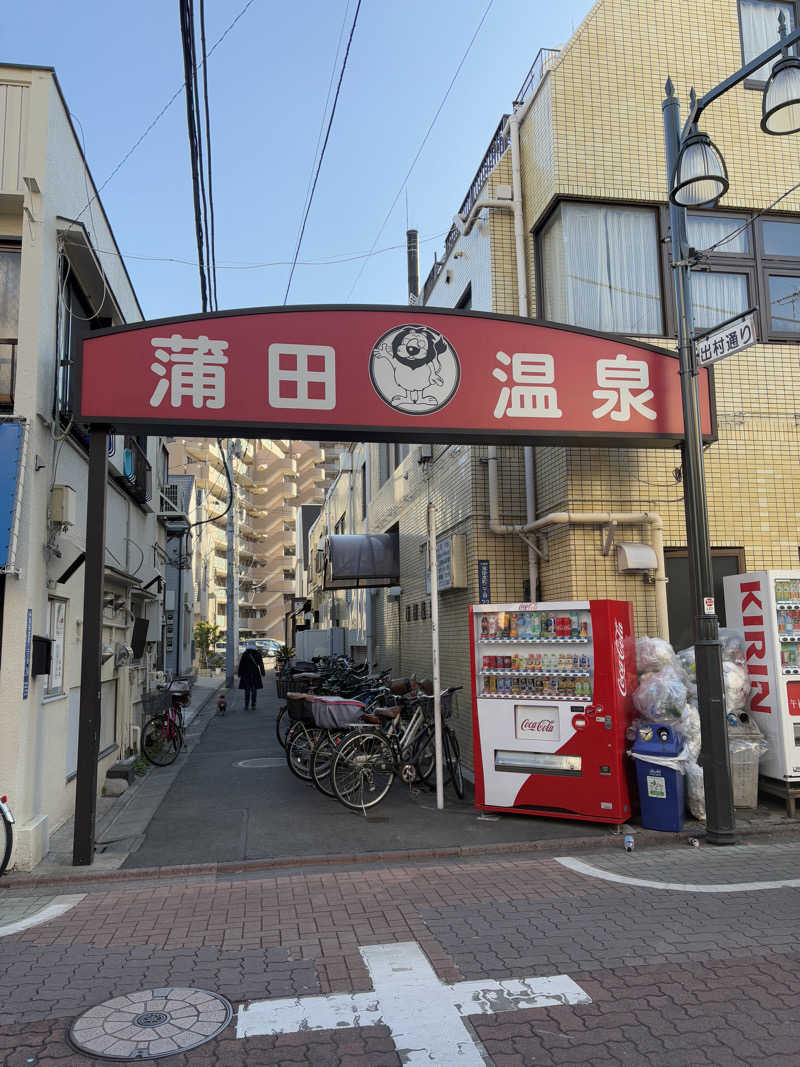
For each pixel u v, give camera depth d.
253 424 6.73
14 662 6.08
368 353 7.07
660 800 6.88
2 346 6.54
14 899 5.43
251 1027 3.44
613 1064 3.10
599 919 4.73
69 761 7.74
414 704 9.20
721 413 9.38
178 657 22.38
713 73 9.78
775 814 7.46
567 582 8.79
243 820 7.58
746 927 4.54
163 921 4.89
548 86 9.38
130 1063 3.16
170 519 16.03
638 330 9.31
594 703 7.08
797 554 9.34
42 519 6.58
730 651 8.05
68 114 7.35
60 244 7.13
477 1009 3.57
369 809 8.00
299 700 9.35
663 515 9.05
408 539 14.60
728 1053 3.16
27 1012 3.62
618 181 9.37
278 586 85.62
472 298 10.97
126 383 6.52
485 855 6.48
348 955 4.25
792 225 9.87
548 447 9.43
